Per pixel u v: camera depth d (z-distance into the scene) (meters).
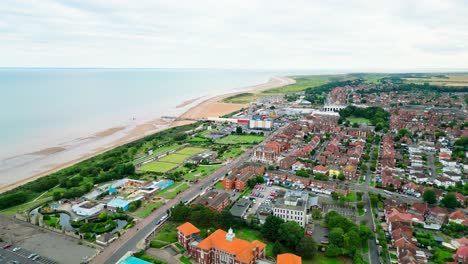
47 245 195.38
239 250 170.50
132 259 171.00
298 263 161.38
